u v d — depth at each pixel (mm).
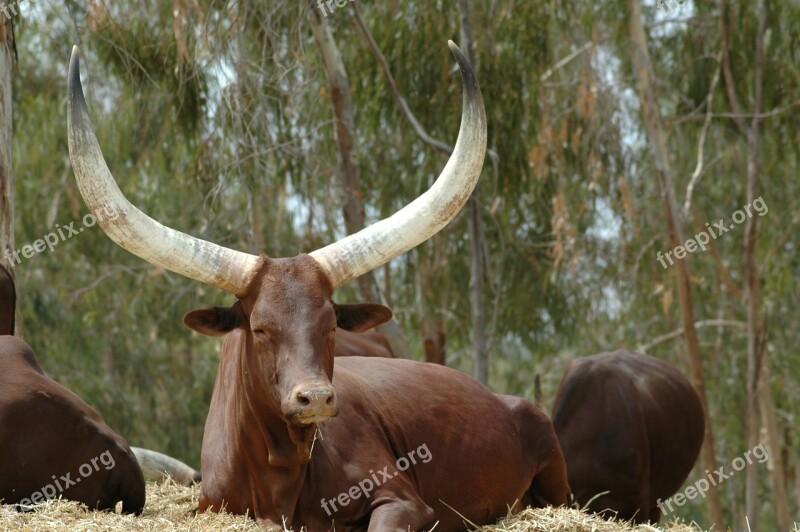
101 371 42969
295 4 25641
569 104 32219
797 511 46875
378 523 11773
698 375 30391
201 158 26281
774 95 34594
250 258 11984
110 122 32594
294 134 27750
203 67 26875
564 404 20578
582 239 35781
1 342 13625
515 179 31344
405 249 12148
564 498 15734
